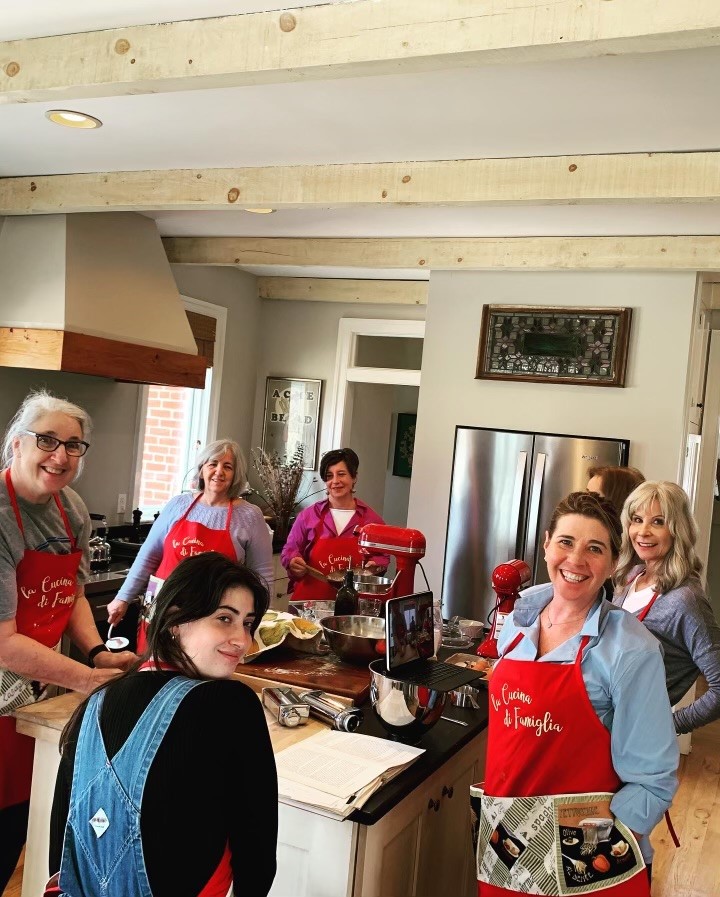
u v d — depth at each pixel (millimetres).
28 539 2518
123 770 1432
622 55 2385
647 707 1817
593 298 5039
